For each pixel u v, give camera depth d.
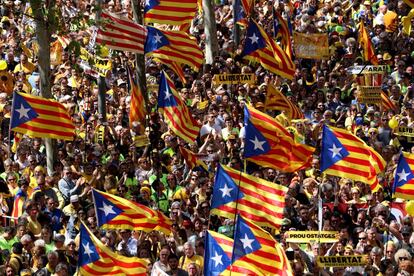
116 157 72.56
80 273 57.53
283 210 63.50
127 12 95.56
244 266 55.97
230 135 75.50
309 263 60.19
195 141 75.56
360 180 63.41
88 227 63.00
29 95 69.69
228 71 87.38
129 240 62.88
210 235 56.97
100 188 70.00
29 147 74.94
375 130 79.00
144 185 70.19
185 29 85.19
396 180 63.91
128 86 84.94
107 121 79.50
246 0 91.75
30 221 63.38
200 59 81.56
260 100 80.88
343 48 91.94
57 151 73.69
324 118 79.12
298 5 101.38
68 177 68.94
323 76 87.06
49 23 74.19
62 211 65.81
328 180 69.31
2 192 68.50
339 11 97.44
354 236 65.12
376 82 85.44
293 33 87.88
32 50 90.44
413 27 97.31
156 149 75.94
